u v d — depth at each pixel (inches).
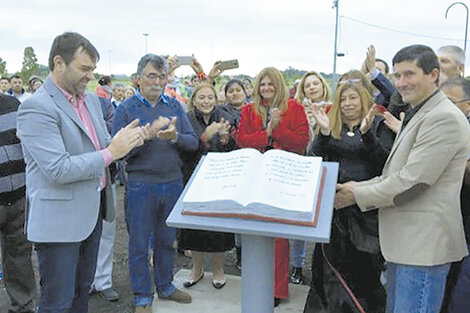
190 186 63.3
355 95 99.8
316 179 60.7
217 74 164.9
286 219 55.7
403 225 72.8
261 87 119.3
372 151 95.4
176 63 162.2
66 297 82.6
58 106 78.4
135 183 111.3
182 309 118.7
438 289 72.9
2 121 104.0
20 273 112.8
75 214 80.0
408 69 71.2
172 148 113.8
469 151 70.6
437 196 70.0
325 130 100.9
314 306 101.5
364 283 98.3
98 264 128.2
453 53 114.4
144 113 111.7
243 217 57.3
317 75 160.1
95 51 79.7
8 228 109.4
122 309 123.8
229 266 157.6
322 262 100.7
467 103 88.7
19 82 296.0
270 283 61.9
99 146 89.6
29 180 79.9
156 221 116.6
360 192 74.4
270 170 60.7
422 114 71.9
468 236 78.6
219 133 125.8
